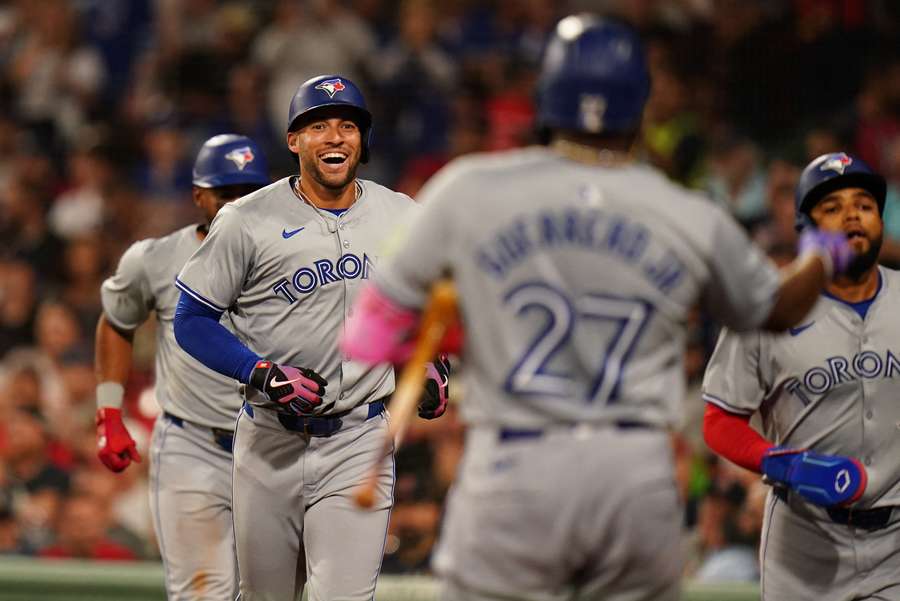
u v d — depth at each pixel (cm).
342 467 1492
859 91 3638
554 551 996
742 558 2398
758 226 3206
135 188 3909
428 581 2162
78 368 2992
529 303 987
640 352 997
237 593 1708
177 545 1675
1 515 2638
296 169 3712
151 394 2586
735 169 3384
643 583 1019
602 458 984
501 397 996
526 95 3797
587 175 999
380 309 1015
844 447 1402
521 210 989
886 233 3322
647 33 3762
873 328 1392
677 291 998
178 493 1673
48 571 2191
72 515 2622
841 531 1407
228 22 4059
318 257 1477
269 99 3875
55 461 2756
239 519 1528
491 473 1001
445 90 3816
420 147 3762
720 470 2489
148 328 3117
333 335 1487
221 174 1708
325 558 1481
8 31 4266
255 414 1508
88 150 3853
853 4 3778
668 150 3406
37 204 3753
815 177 1391
